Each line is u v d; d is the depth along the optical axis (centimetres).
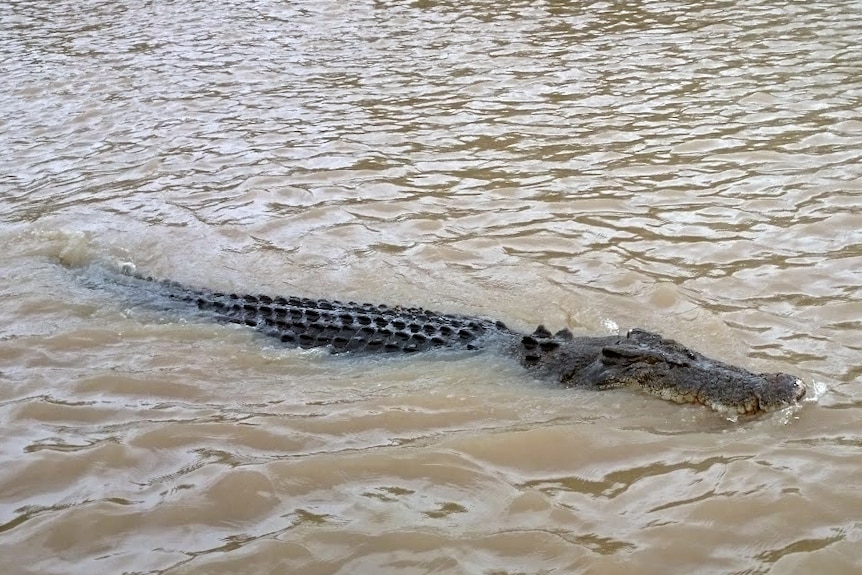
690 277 901
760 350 755
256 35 2070
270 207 1166
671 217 1046
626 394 712
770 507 553
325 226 1098
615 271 927
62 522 564
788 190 1086
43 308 923
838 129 1266
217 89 1697
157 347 828
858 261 895
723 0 2031
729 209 1052
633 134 1322
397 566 518
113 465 627
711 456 612
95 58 1970
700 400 679
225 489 591
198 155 1370
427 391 725
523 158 1269
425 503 576
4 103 1695
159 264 1038
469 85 1605
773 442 623
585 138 1323
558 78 1605
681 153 1238
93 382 752
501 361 772
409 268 978
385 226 1085
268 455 637
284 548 533
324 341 827
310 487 595
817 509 549
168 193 1233
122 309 922
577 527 546
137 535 555
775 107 1374
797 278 873
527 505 568
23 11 2477
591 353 752
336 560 525
